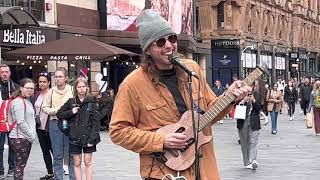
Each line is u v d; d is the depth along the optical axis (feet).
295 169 38.29
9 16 57.72
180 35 106.01
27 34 69.10
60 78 32.32
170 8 105.50
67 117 29.99
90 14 84.48
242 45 146.30
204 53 136.46
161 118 12.63
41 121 34.73
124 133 12.59
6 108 32.63
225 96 12.47
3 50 66.64
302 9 212.23
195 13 136.67
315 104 63.41
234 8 146.30
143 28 12.51
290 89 94.43
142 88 12.72
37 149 51.55
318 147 50.90
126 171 38.50
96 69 84.12
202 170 12.66
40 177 36.73
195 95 12.82
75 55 60.54
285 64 190.60
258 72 12.48
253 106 37.99
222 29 145.07
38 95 38.63
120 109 12.78
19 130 31.40
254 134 38.11
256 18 161.99
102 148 52.42
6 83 39.42
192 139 12.45
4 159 45.85
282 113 111.34
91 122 30.17
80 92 30.07
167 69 12.83
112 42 86.28
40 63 73.26
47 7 74.28
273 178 34.96
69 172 32.04
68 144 32.19
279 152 47.62
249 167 38.42
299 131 69.00
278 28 184.85
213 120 12.65
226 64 146.51
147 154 12.71
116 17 87.40
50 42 63.36
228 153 47.50
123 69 93.25
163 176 12.46
